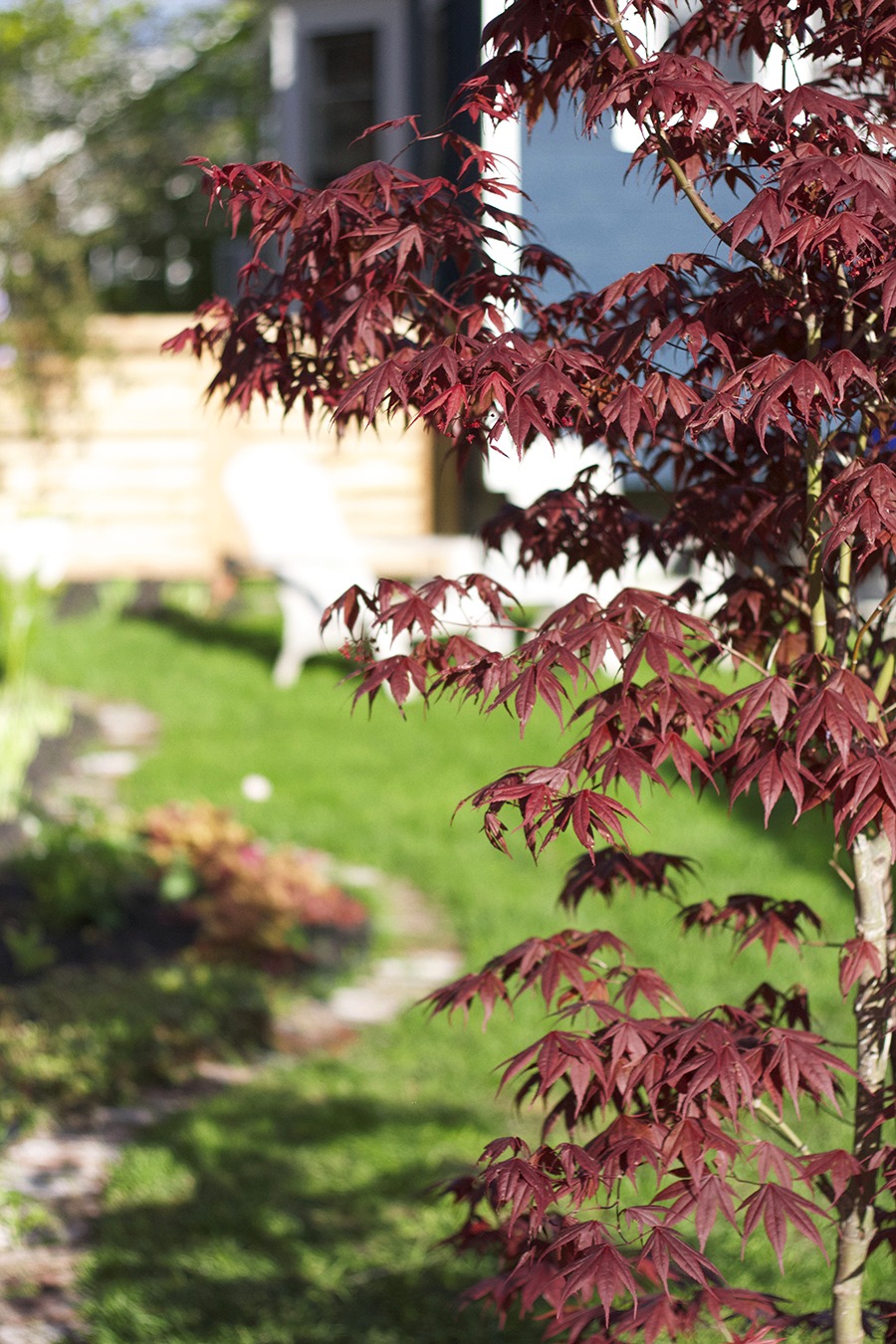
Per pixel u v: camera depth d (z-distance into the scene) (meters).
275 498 11.07
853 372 1.78
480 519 13.77
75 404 13.59
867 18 2.02
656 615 1.83
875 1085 2.14
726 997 5.06
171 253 19.41
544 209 11.16
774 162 1.96
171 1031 4.92
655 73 1.87
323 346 2.41
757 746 1.87
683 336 1.93
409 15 13.77
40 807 6.98
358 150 14.89
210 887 6.14
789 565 2.51
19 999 5.03
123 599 13.42
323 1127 4.35
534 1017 5.14
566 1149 1.89
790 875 6.47
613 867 2.70
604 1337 2.05
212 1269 3.59
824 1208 2.44
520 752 8.93
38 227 13.72
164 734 9.47
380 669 2.09
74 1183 4.03
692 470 2.59
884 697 2.25
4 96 16.95
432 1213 3.87
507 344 1.88
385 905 6.46
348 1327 3.36
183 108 18.56
